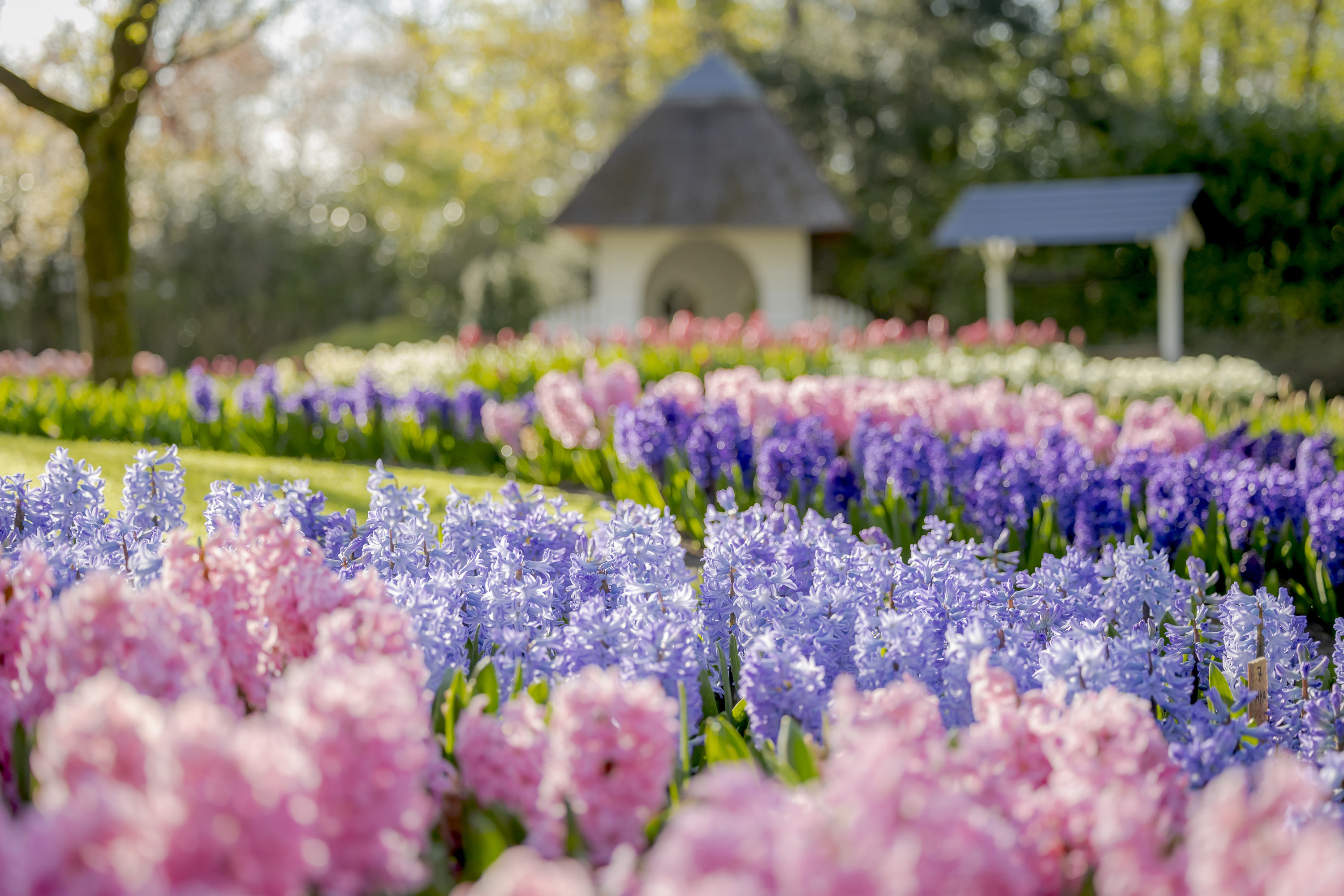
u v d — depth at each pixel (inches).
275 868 57.9
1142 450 237.3
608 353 484.7
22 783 87.2
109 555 142.0
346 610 96.6
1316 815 87.9
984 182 1056.8
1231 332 855.1
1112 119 1075.3
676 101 901.8
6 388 413.4
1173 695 114.9
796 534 158.9
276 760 61.1
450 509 159.2
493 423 317.1
